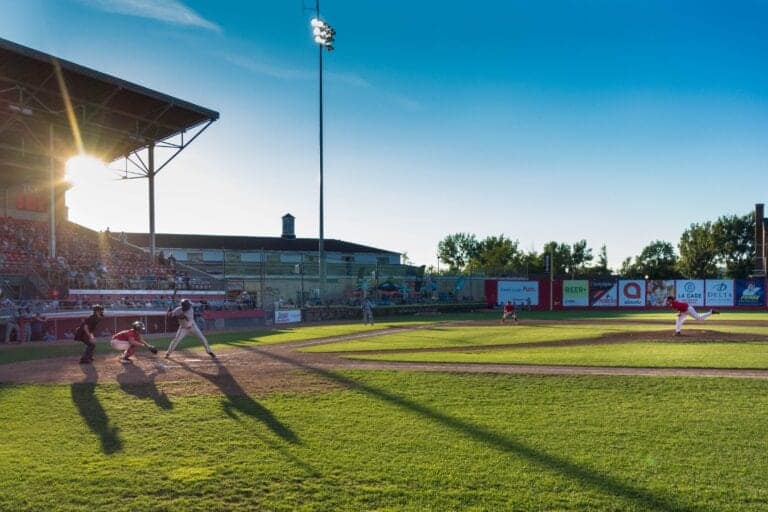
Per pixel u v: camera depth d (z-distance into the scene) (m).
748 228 78.94
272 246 58.00
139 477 6.06
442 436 7.43
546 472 6.13
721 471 6.13
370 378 11.47
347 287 49.59
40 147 32.56
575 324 29.64
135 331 14.23
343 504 5.38
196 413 8.70
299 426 7.96
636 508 5.26
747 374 11.50
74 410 8.94
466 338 20.91
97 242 37.62
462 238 101.88
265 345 18.67
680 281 52.59
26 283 27.08
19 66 25.48
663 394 9.77
